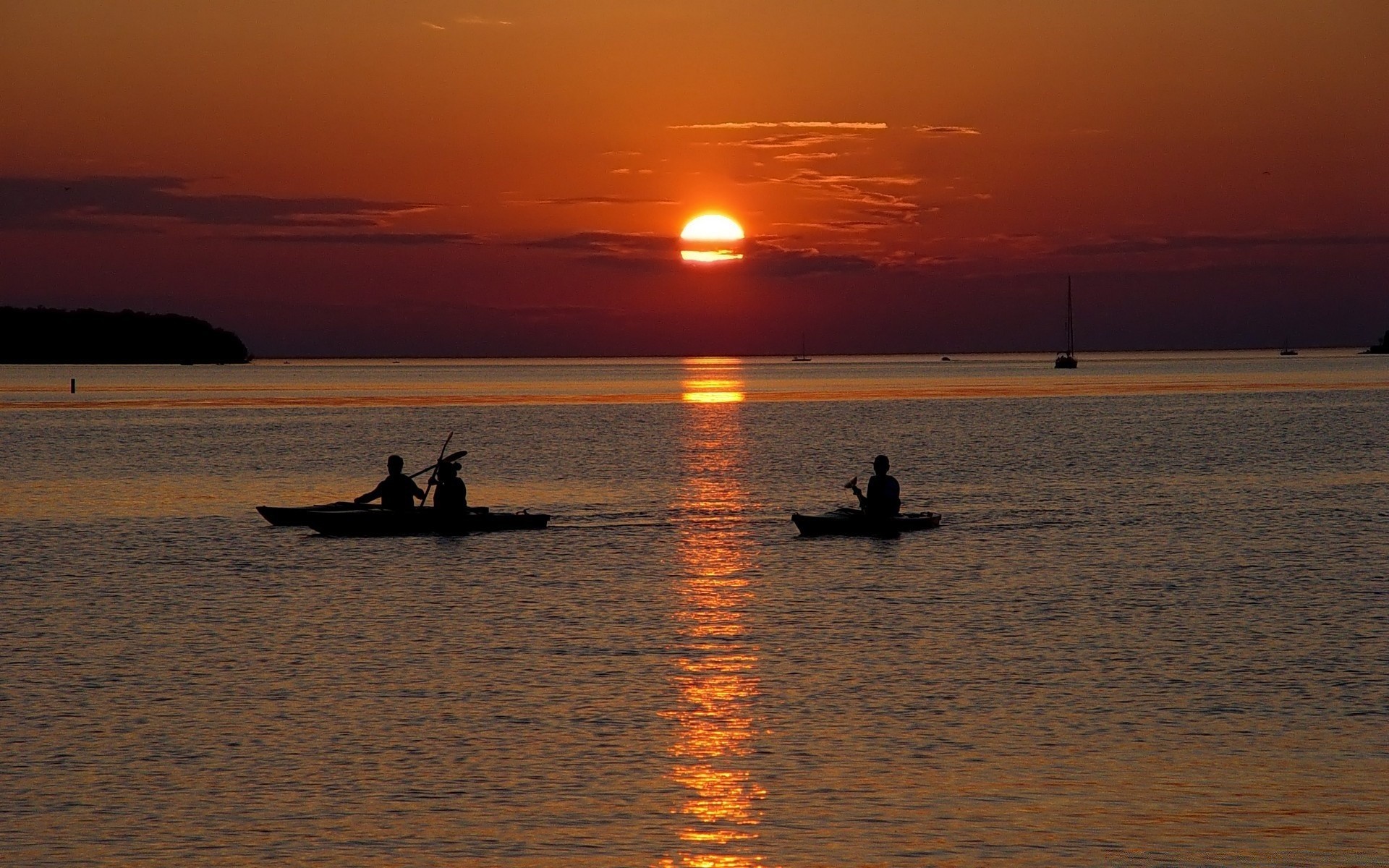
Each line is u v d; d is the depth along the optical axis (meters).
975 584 112.75
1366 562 122.62
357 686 79.50
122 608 103.19
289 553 131.38
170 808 60.19
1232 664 83.69
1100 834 57.41
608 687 79.31
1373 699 75.69
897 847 56.19
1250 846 56.19
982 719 72.62
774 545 136.25
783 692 78.12
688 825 58.50
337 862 54.78
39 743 68.75
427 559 127.31
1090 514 161.00
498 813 59.75
